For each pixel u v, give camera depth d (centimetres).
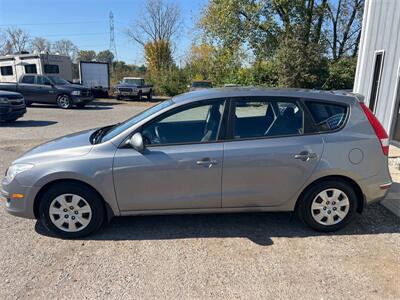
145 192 338
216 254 318
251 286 270
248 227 372
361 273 288
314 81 1931
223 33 2142
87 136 388
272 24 2100
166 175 334
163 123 345
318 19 2305
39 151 355
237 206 350
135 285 272
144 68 4047
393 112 697
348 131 346
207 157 332
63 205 342
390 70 707
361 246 332
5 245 334
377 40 758
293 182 344
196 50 3506
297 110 349
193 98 350
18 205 341
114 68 4231
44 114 1448
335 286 270
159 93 3033
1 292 263
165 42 3947
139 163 331
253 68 2234
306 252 321
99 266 298
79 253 320
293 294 261
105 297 257
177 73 3059
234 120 344
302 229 367
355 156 343
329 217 354
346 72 1962
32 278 281
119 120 1282
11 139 879
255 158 335
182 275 285
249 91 355
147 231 363
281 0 1986
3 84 1692
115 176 332
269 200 349
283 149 336
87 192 338
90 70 2403
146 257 313
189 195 341
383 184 354
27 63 2050
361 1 2569
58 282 275
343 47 2789
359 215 400
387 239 345
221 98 348
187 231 363
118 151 334
